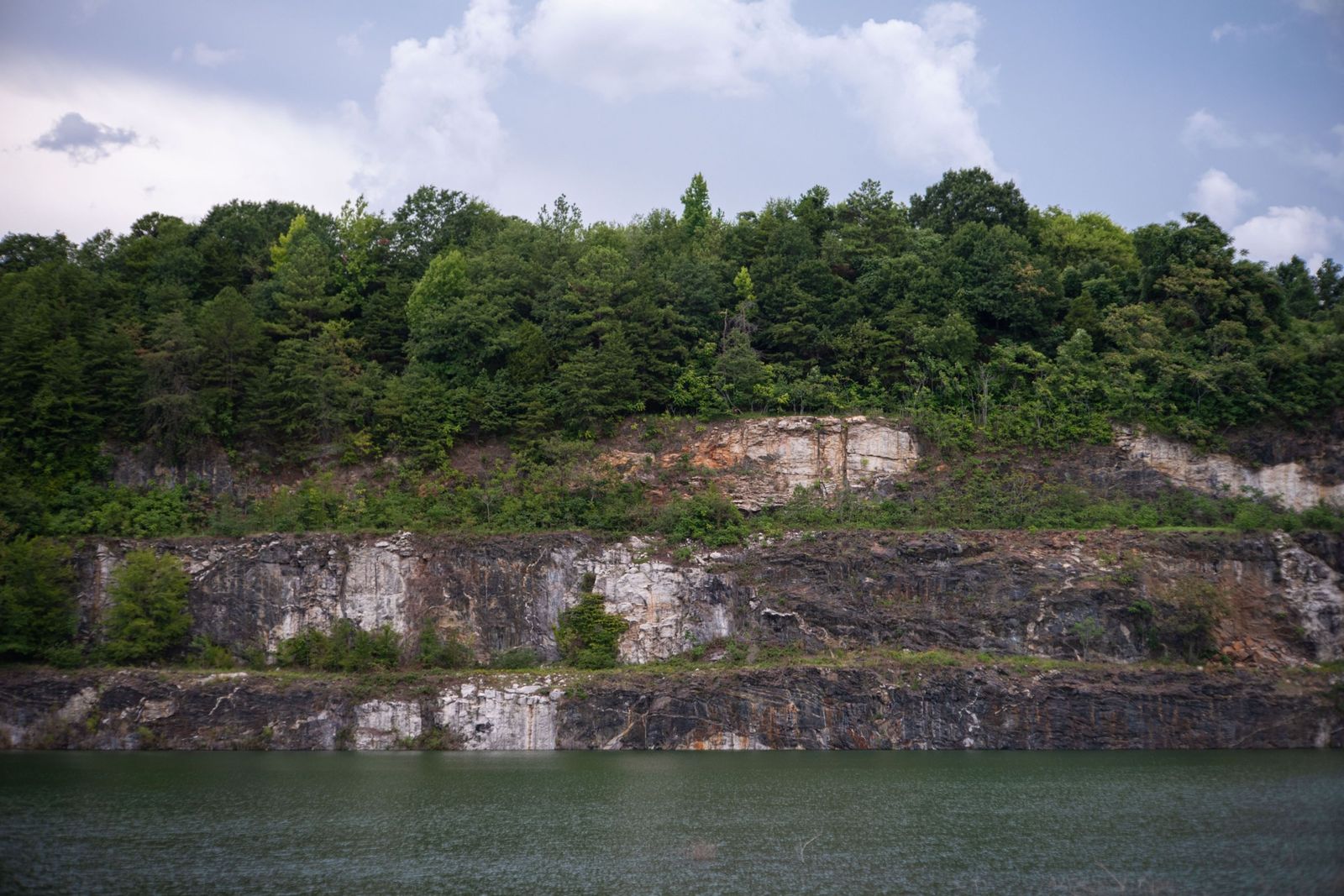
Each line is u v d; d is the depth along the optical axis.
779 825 62.22
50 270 116.44
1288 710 83.62
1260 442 103.94
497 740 83.38
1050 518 97.56
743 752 82.88
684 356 111.38
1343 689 84.81
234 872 54.44
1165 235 117.06
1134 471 103.31
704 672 85.69
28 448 96.88
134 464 99.00
